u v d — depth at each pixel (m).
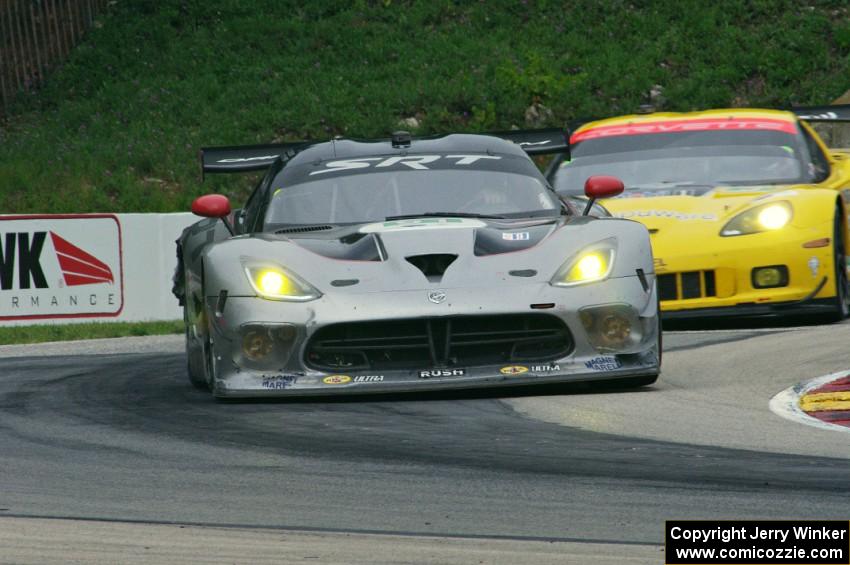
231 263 20.64
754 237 29.38
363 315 19.64
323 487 13.85
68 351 32.72
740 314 29.41
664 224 29.94
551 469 14.51
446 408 19.25
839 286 30.25
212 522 12.28
